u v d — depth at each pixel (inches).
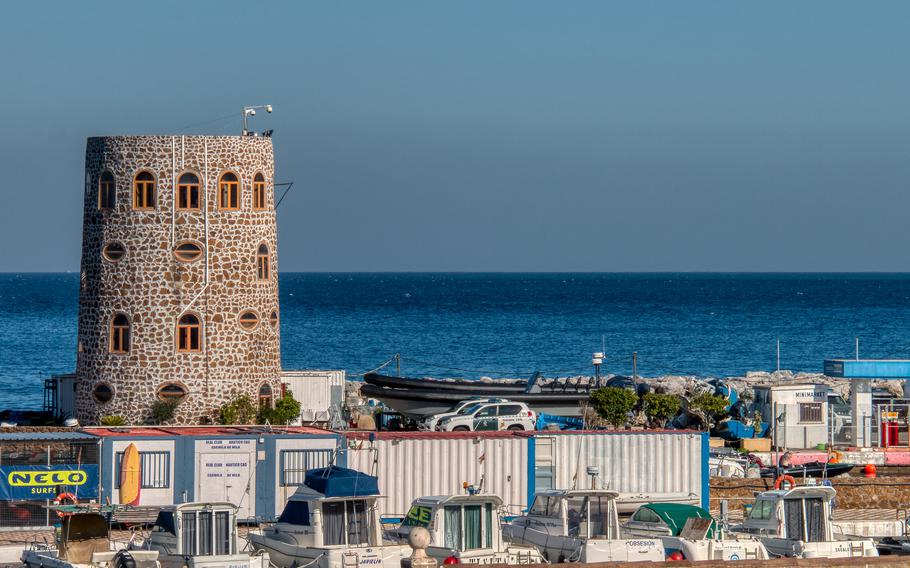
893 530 5890.8
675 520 5344.5
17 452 5831.7
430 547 4874.5
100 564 4645.7
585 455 6397.6
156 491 5974.4
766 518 5354.3
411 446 6156.5
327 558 4626.0
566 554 4985.2
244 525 6028.5
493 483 6254.9
